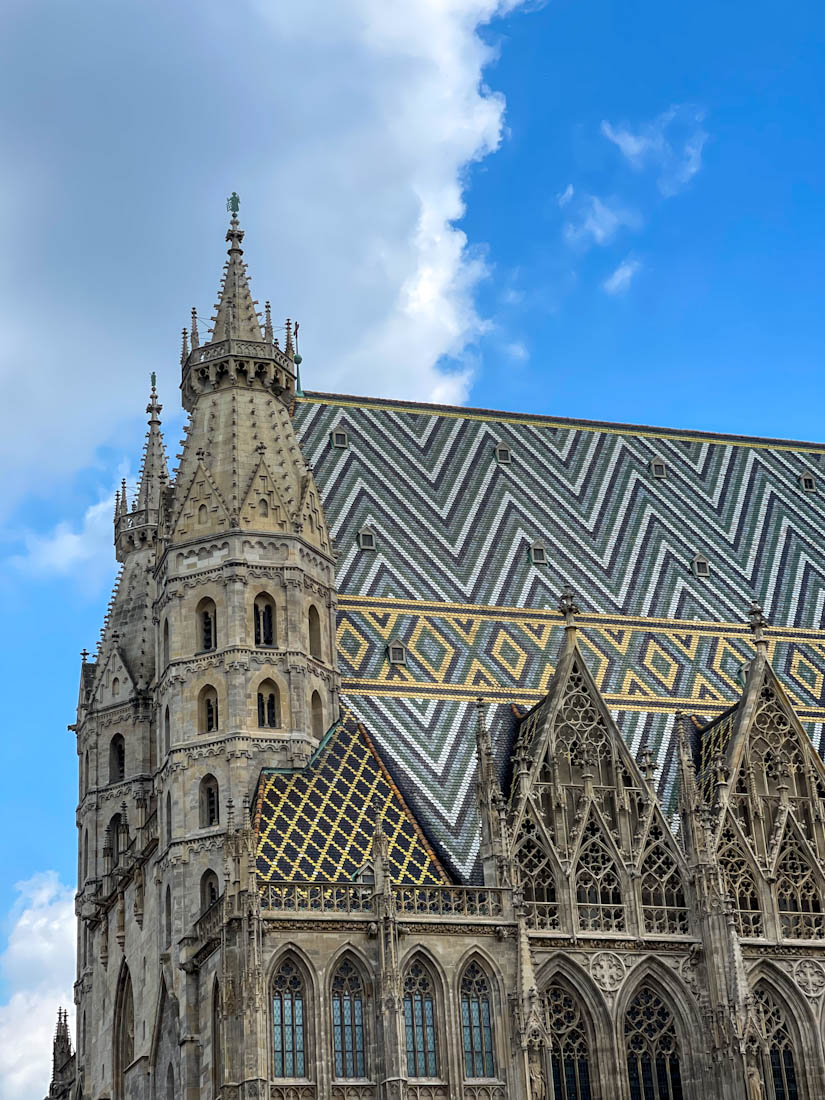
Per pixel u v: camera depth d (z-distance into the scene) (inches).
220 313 4288.9
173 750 3806.6
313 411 4736.7
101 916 4355.3
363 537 4436.5
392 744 3944.4
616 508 4815.5
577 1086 3518.7
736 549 4835.1
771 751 3956.7
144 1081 3806.6
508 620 4387.3
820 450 5300.2
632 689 4303.6
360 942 3373.5
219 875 3661.4
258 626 3914.9
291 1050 3284.9
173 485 4178.2
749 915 3754.9
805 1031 3713.1
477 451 4820.4
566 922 3592.5
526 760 3735.2
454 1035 3378.4
